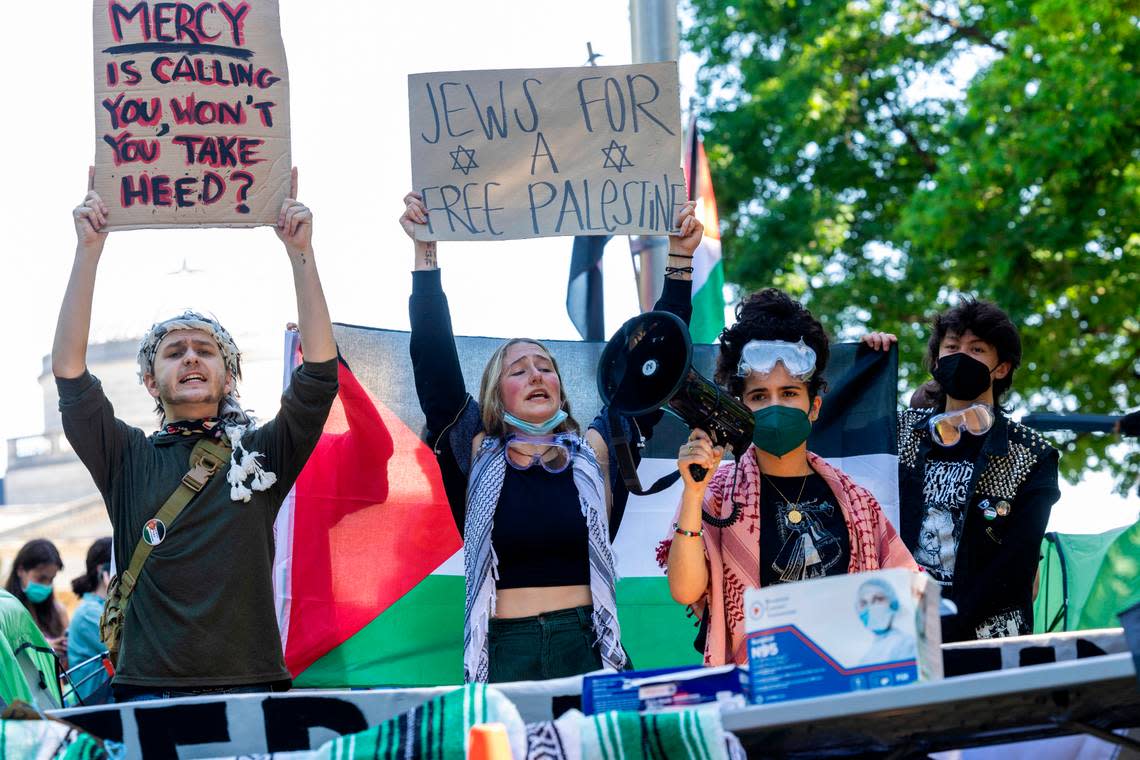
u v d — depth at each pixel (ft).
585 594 14.67
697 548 13.46
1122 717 11.59
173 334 15.42
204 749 11.41
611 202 16.63
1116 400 49.19
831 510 14.10
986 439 16.25
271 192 15.52
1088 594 18.12
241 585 14.49
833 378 18.21
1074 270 46.60
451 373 15.99
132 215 15.35
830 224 55.16
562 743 10.02
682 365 12.66
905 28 55.62
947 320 16.97
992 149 45.73
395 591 17.81
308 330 15.26
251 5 15.85
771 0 57.41
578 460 15.16
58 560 26.27
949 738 11.47
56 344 14.94
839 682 9.84
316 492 17.81
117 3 15.74
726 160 57.00
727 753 9.73
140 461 14.97
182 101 15.58
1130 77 43.65
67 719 11.34
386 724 10.50
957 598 15.74
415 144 16.69
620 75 16.88
